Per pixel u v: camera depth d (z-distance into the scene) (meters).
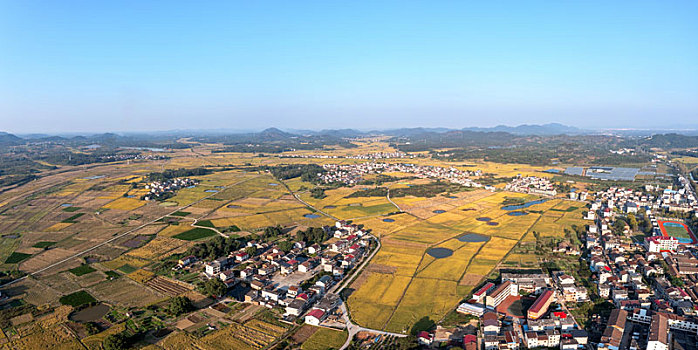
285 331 151.25
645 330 148.50
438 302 172.50
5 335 148.00
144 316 161.88
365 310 166.75
